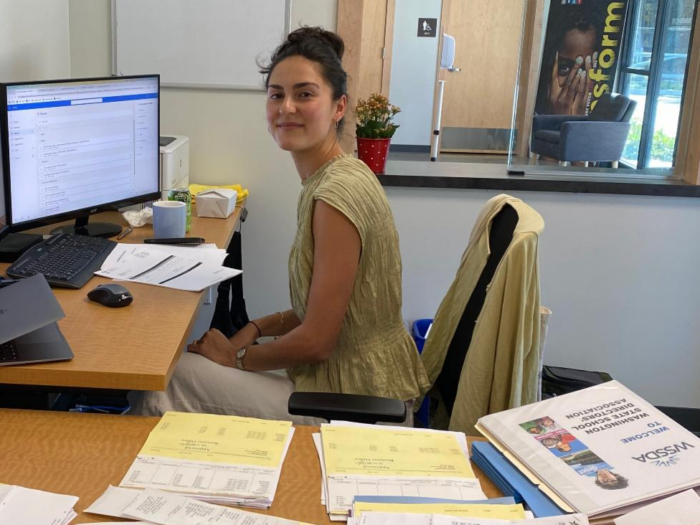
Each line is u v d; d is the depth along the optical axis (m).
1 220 1.98
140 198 2.38
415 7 7.28
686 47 2.90
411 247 3.04
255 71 2.88
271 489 1.15
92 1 2.84
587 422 1.31
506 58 7.45
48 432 1.28
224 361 1.84
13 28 2.35
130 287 1.84
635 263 3.05
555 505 1.13
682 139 2.99
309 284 1.83
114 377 1.40
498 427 1.30
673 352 3.15
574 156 3.00
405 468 1.23
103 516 1.07
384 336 1.88
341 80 1.92
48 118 2.03
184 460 1.21
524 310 1.59
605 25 2.88
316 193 1.76
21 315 1.42
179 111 2.93
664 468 1.19
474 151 7.71
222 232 2.36
